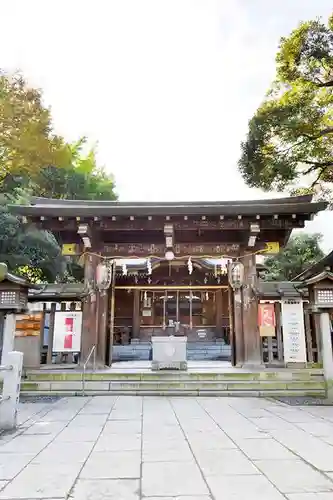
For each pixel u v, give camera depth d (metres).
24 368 10.46
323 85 15.62
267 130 15.98
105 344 11.22
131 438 5.27
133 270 19.41
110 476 3.77
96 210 10.79
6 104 17.56
